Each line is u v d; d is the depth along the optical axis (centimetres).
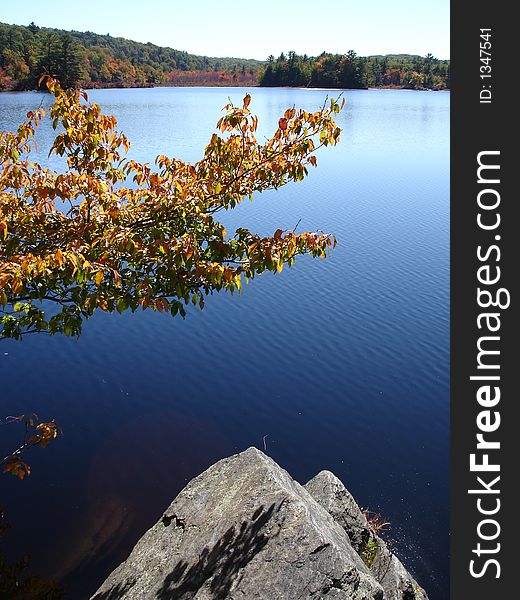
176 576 766
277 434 1770
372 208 5006
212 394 1988
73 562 1227
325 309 2791
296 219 4491
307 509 787
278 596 682
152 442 1697
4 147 850
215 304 2831
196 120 10812
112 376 2088
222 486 893
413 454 1694
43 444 983
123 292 753
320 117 843
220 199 871
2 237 720
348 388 2047
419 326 2597
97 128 824
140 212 868
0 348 2266
